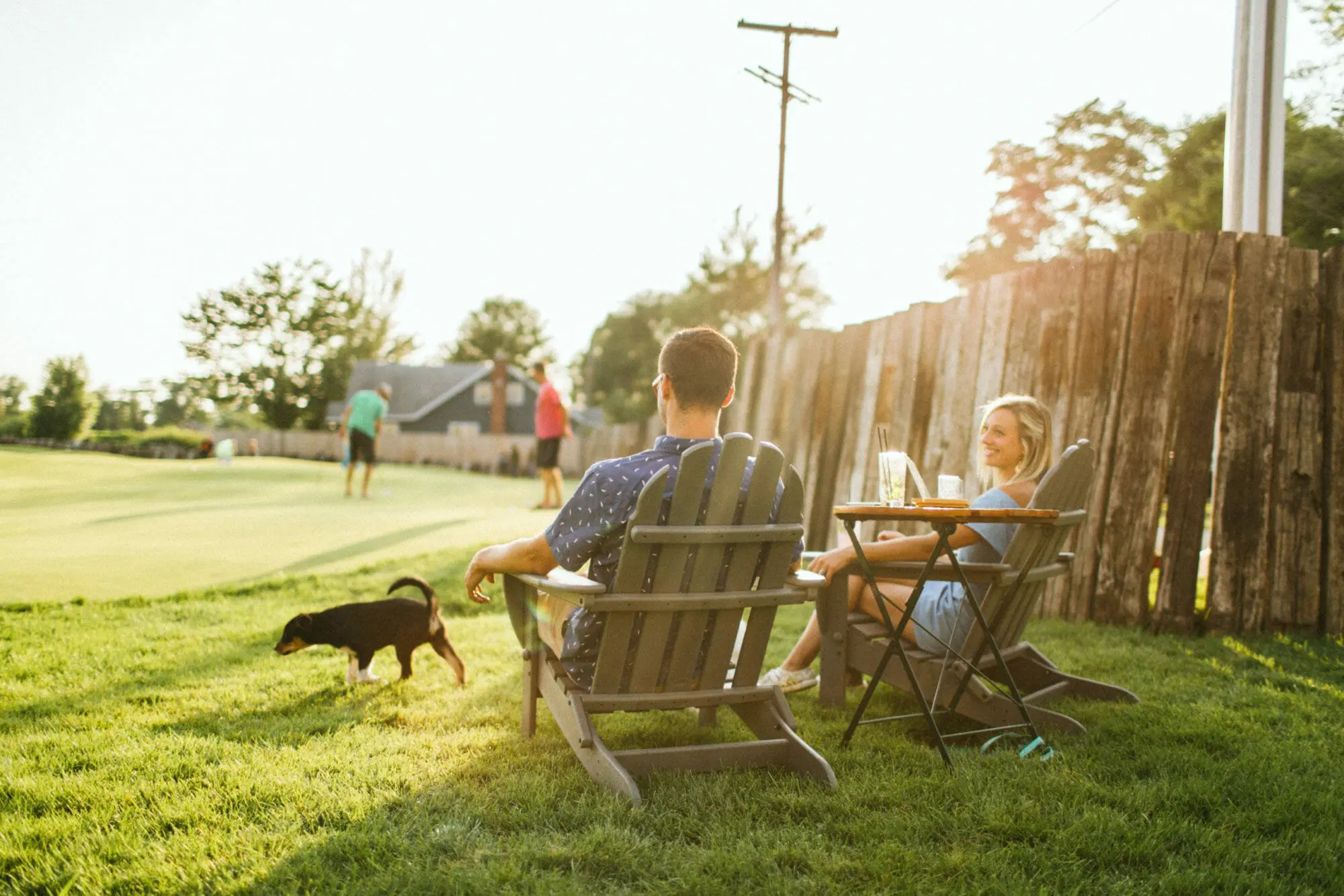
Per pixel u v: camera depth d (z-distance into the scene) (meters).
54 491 12.02
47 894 1.83
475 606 5.22
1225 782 2.54
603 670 2.49
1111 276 5.10
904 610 3.10
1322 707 3.35
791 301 41.50
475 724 3.10
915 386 6.23
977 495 5.60
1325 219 7.82
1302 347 4.80
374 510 10.45
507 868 1.93
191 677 3.62
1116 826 2.22
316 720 3.08
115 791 2.35
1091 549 5.04
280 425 55.31
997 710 2.98
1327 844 2.14
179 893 1.85
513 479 22.97
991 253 17.02
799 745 2.58
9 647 3.89
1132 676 3.80
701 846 2.13
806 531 7.31
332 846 2.05
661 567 2.43
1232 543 4.74
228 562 6.21
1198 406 4.81
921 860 2.05
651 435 16.52
